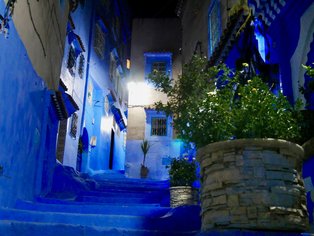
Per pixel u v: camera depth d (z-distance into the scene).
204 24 14.71
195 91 6.29
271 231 3.27
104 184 11.24
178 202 7.53
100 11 19.83
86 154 17.09
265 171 3.39
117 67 23.28
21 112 6.04
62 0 9.51
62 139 13.22
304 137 5.25
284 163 3.45
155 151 18.81
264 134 3.70
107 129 20.98
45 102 7.85
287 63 7.48
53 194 8.59
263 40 8.65
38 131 7.38
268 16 8.04
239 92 4.10
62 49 9.80
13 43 5.45
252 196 3.30
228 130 3.85
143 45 21.20
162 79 6.46
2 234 4.36
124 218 5.36
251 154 3.45
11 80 5.41
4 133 5.21
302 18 7.11
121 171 18.78
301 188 3.48
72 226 4.69
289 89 7.29
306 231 3.52
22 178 6.29
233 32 9.69
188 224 5.32
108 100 20.94
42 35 7.40
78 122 15.28
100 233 4.70
